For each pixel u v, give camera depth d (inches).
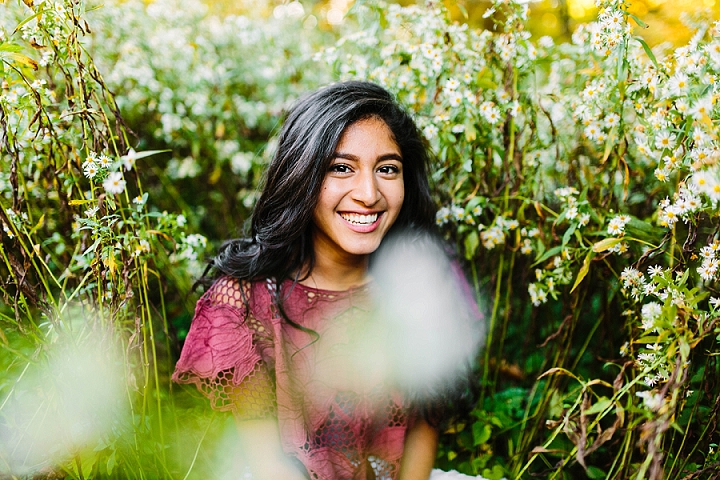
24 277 50.0
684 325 42.5
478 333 74.6
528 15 63.4
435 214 64.2
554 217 66.6
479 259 75.6
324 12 161.5
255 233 59.1
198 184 112.7
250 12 146.4
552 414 63.3
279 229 53.7
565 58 72.9
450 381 63.6
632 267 51.8
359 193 51.2
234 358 52.5
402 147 55.7
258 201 57.6
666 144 47.8
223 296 55.4
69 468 52.3
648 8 105.3
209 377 52.9
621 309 67.7
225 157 107.0
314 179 51.6
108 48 103.6
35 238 58.9
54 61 53.1
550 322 76.2
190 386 68.5
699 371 58.1
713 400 53.8
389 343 58.4
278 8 134.2
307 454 53.3
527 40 64.4
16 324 49.7
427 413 60.4
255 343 53.9
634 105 54.8
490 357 78.7
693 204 45.2
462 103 64.1
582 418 45.2
